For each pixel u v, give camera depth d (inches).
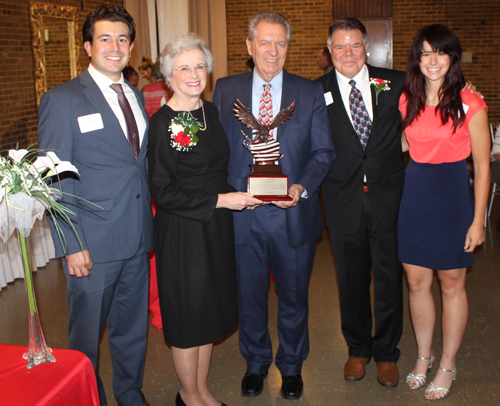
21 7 200.8
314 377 101.7
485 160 83.7
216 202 75.7
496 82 349.4
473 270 157.6
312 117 87.7
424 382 96.7
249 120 82.0
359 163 91.0
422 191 88.0
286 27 82.6
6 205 54.2
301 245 88.9
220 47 337.4
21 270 161.2
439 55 80.5
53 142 72.6
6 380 54.4
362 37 87.7
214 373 104.7
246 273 91.7
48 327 127.9
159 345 117.3
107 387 99.7
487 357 106.7
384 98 89.7
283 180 79.8
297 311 93.1
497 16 340.8
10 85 195.9
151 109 188.9
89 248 76.8
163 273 79.0
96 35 75.2
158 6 311.7
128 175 78.3
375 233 93.7
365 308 99.8
